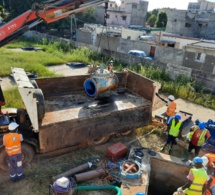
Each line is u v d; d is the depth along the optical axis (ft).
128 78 29.94
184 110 36.68
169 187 22.08
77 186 17.74
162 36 92.73
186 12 126.62
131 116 23.94
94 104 24.68
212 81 45.50
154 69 53.67
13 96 32.40
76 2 18.43
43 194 17.38
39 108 18.58
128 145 24.54
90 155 22.29
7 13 121.60
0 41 18.06
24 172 19.33
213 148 22.61
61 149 21.25
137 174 18.13
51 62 60.03
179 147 25.14
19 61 56.80
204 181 14.76
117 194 16.28
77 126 20.52
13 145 16.84
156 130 27.58
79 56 67.72
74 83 27.58
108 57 67.72
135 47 77.92
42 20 18.57
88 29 98.12
